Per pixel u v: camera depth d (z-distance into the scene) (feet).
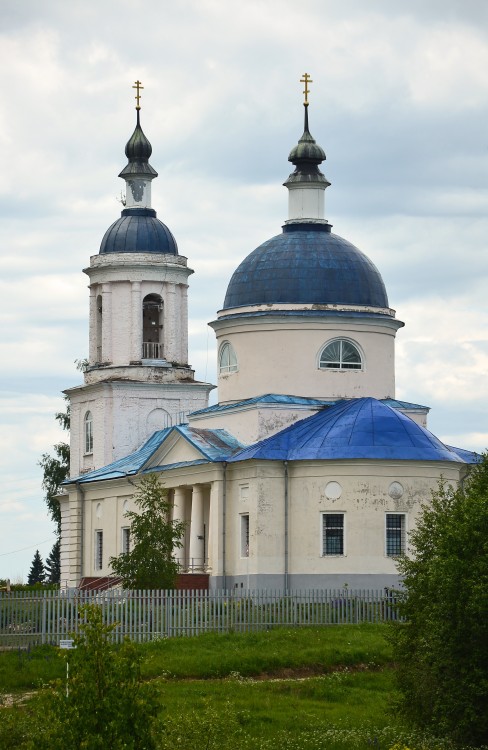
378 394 252.21
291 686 157.99
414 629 133.80
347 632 186.50
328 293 250.98
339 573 222.07
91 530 288.71
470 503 130.31
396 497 223.10
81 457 309.22
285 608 194.39
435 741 125.08
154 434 297.53
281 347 249.96
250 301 253.24
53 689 99.25
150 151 309.83
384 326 253.85
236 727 117.19
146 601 188.55
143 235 304.09
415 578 135.13
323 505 223.71
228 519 234.99
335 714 144.87
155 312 307.37
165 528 219.00
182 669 164.96
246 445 244.22
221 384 260.42
